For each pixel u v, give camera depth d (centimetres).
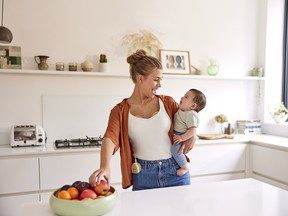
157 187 156
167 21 351
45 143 299
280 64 390
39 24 304
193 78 359
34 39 303
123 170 156
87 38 321
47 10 306
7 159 251
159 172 156
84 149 269
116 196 113
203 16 366
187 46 360
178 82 358
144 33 341
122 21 333
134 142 158
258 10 391
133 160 159
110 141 146
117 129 152
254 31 391
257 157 321
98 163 274
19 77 299
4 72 285
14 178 253
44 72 289
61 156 264
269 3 381
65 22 313
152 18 345
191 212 111
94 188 113
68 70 313
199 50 366
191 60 363
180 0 355
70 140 292
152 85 155
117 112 156
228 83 382
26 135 282
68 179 267
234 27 382
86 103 321
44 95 308
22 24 299
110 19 328
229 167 323
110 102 329
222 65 378
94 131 324
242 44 387
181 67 351
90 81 322
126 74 313
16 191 254
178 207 115
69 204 101
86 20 320
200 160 311
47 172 261
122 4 332
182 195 129
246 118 392
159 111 160
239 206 117
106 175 123
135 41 338
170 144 162
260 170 318
